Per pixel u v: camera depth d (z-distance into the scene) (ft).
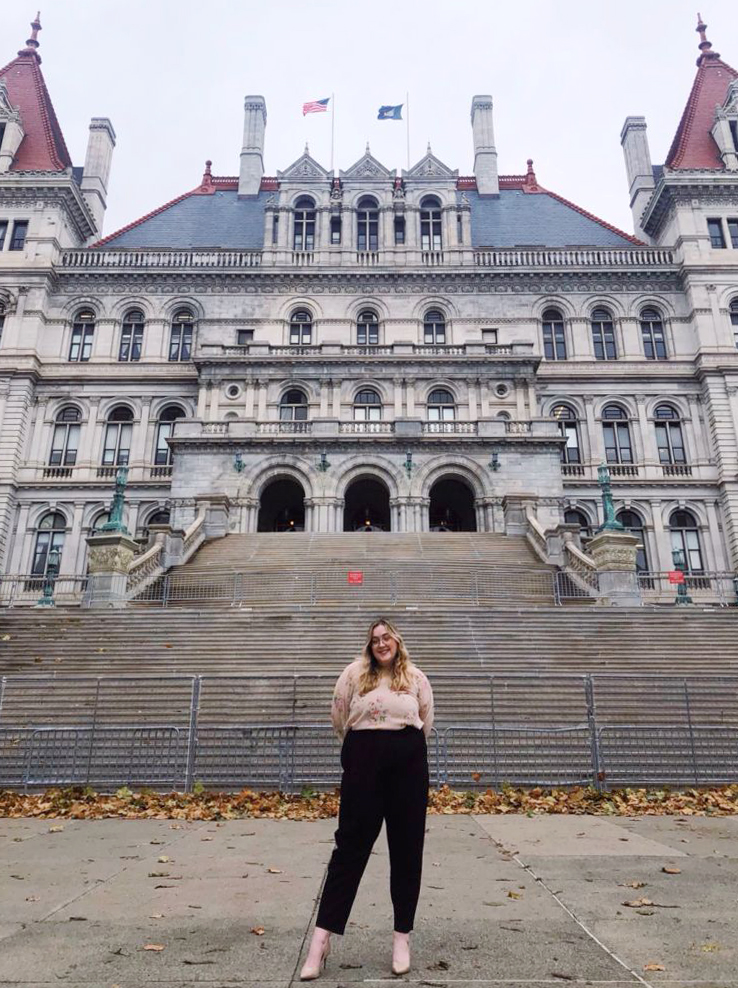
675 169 142.20
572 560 82.23
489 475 111.86
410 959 13.38
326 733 35.94
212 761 35.94
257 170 169.48
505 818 29.35
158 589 77.56
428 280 140.87
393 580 73.26
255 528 110.01
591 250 144.36
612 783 35.50
